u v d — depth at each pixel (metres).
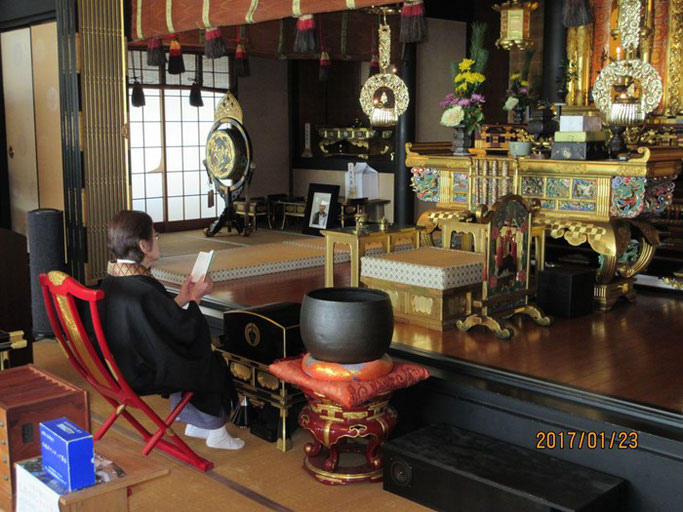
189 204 9.63
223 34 6.98
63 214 5.58
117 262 3.38
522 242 4.53
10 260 4.32
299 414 3.54
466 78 5.90
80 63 5.66
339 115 10.52
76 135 5.75
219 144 8.65
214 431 3.61
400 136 8.80
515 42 6.44
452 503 3.01
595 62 8.07
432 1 8.75
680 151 5.14
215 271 5.82
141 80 8.80
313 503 3.10
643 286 5.73
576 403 3.23
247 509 3.04
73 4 5.59
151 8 5.54
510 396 3.30
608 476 2.95
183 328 3.31
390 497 3.18
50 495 1.99
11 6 6.57
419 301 4.44
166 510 3.02
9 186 7.11
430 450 3.17
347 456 3.53
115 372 3.15
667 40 7.66
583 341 4.19
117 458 2.21
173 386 3.28
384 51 6.08
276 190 10.54
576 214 5.19
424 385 3.59
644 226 5.27
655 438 2.86
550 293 4.80
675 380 3.48
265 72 10.20
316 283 5.78
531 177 5.39
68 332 3.24
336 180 10.12
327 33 7.54
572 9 3.37
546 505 2.71
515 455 3.14
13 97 6.86
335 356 3.13
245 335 3.77
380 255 4.71
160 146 9.27
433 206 9.34
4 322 4.33
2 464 2.29
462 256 4.66
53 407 2.33
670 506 2.84
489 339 4.21
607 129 6.30
